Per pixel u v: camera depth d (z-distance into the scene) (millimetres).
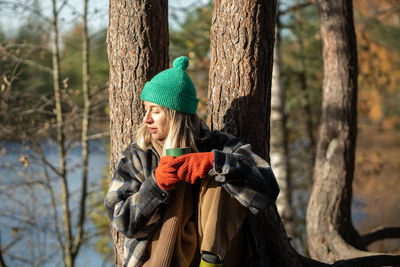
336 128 4012
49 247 6598
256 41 2047
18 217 6137
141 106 2217
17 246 6301
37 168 6164
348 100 3998
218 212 1555
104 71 7164
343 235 3904
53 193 6254
